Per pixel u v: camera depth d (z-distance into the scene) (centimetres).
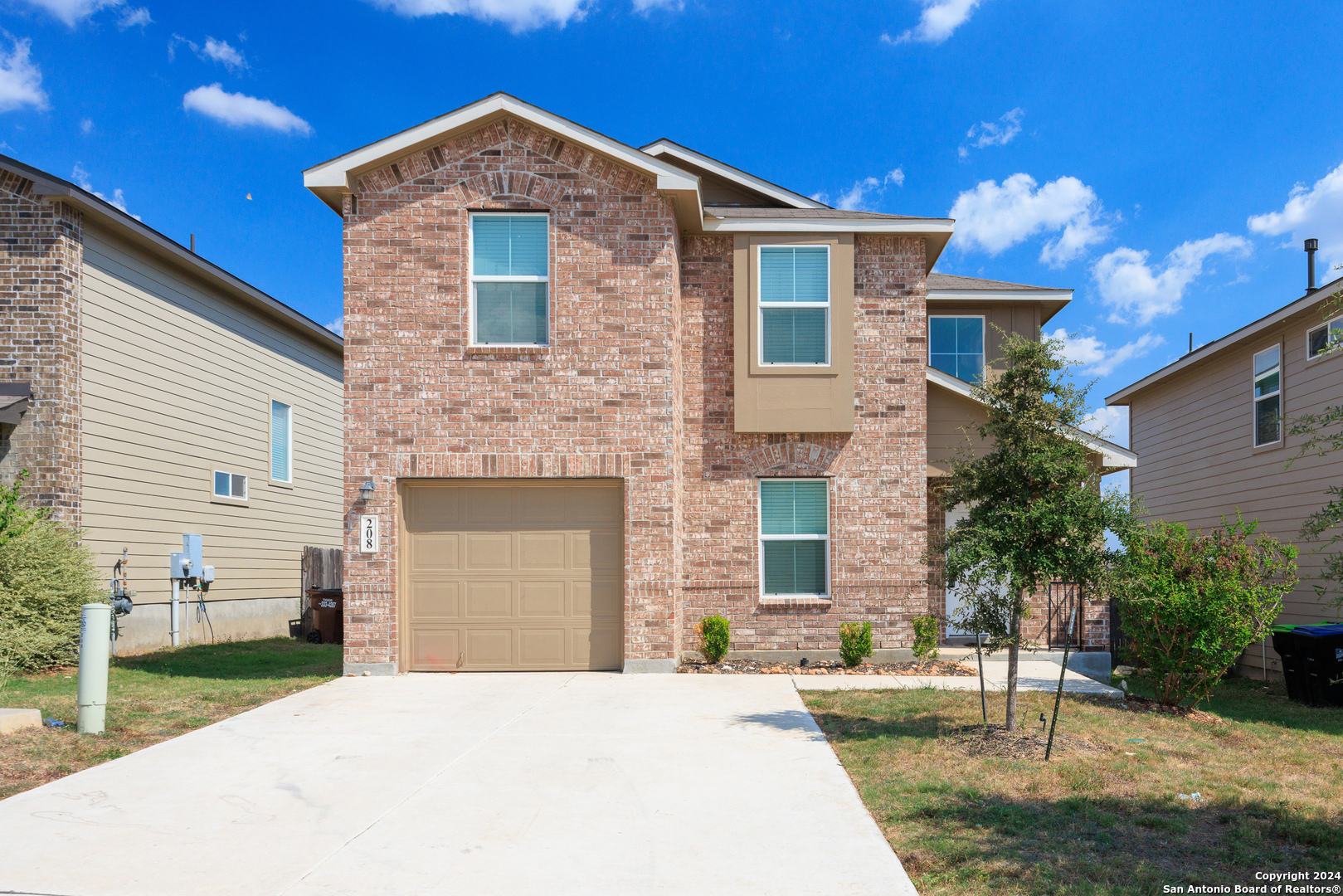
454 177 1166
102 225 1362
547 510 1171
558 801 611
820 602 1266
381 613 1132
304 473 2089
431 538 1165
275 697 989
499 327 1172
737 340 1275
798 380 1270
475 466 1143
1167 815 585
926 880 474
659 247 1165
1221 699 1220
